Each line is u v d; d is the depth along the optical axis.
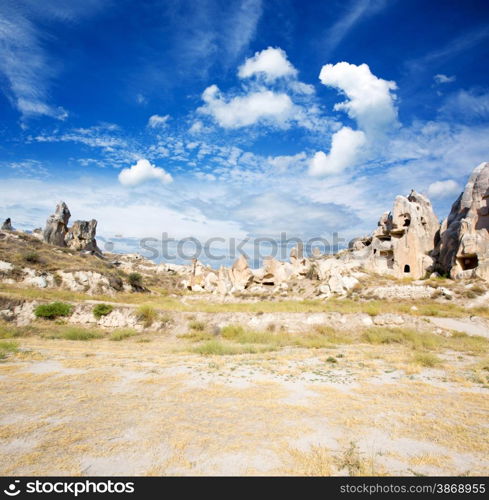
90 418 7.00
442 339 20.23
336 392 9.06
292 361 13.85
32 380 9.91
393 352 16.39
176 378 10.56
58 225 63.19
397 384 10.01
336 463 5.20
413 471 5.02
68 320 25.16
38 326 23.77
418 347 17.73
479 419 7.14
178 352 16.47
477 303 31.91
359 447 5.79
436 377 10.97
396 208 51.34
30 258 40.88
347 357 14.84
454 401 8.33
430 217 52.50
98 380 10.08
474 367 12.52
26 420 6.82
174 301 38.97
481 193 41.75
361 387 9.67
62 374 10.77
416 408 7.82
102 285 40.88
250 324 24.47
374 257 51.44
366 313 24.72
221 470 4.96
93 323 25.00
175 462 5.19
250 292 47.34
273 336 21.75
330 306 30.08
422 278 44.31
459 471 5.05
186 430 6.42
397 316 23.67
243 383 10.03
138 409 7.59
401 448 5.78
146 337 22.89
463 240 39.06
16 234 54.94
